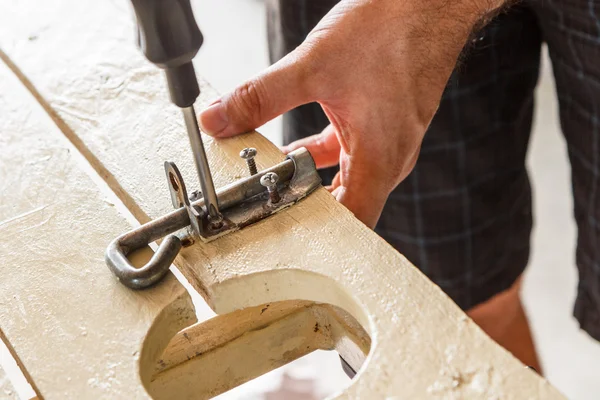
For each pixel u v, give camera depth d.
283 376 1.63
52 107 0.92
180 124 0.88
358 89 0.90
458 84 1.26
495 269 1.52
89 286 0.69
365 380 0.58
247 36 2.57
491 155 1.37
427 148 1.33
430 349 0.60
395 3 0.90
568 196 2.12
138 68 0.97
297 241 0.71
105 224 0.75
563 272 1.95
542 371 1.69
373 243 0.70
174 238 0.70
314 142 1.08
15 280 0.70
